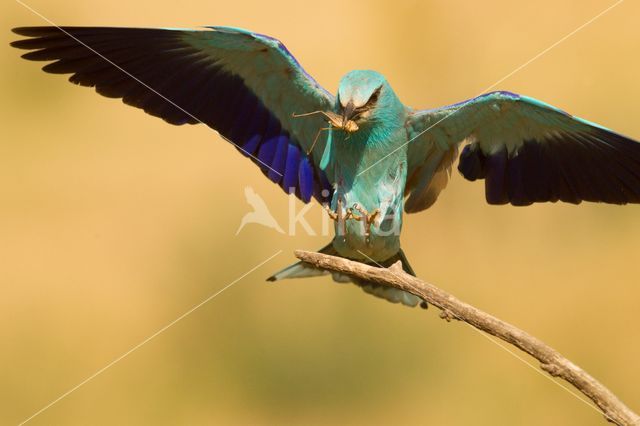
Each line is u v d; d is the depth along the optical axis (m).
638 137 23.75
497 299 19.92
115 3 26.20
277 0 25.97
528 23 25.30
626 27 25.31
